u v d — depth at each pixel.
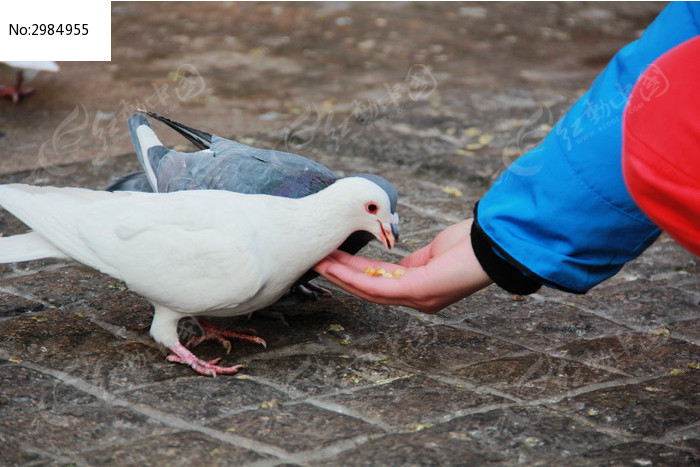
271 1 10.98
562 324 3.71
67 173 5.38
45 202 3.20
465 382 3.16
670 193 2.24
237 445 2.63
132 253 3.07
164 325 3.21
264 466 2.50
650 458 2.61
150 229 3.06
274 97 7.46
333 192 3.13
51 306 3.69
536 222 2.73
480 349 3.45
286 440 2.67
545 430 2.78
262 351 3.38
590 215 2.66
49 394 2.91
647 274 4.33
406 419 2.84
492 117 6.93
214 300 3.03
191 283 3.02
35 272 4.07
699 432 2.81
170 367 3.20
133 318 3.60
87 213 3.16
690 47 2.19
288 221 3.09
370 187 3.11
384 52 9.14
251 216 3.06
